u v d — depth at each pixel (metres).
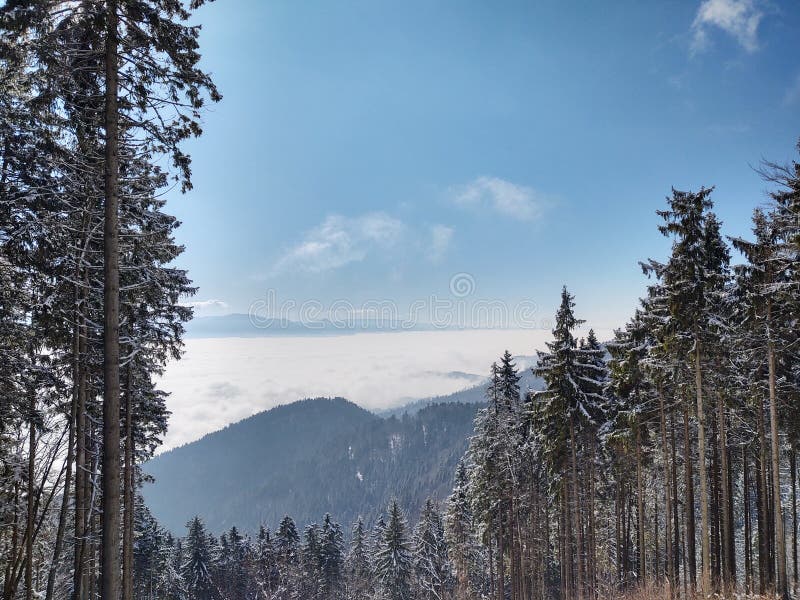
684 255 18.17
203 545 53.44
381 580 47.66
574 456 24.33
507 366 31.25
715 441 24.77
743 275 17.84
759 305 17.47
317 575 52.44
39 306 13.07
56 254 12.69
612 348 23.03
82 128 11.17
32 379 13.58
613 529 36.16
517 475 31.75
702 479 18.55
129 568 18.34
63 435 16.41
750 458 26.86
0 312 12.26
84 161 11.09
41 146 11.41
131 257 15.24
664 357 20.00
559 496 27.67
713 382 19.77
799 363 20.78
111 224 10.22
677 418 24.83
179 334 18.70
